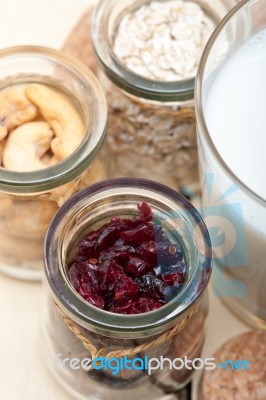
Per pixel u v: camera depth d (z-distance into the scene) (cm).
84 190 28
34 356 32
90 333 26
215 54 28
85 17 36
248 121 29
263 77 30
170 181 35
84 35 36
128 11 34
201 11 34
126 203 28
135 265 27
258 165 28
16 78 32
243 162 28
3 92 32
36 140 31
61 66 31
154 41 33
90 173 31
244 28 29
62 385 31
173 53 33
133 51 33
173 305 25
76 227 28
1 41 38
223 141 28
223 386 31
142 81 31
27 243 32
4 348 32
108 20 33
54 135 32
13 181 29
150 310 26
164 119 32
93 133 30
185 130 33
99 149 30
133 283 27
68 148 30
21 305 33
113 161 35
